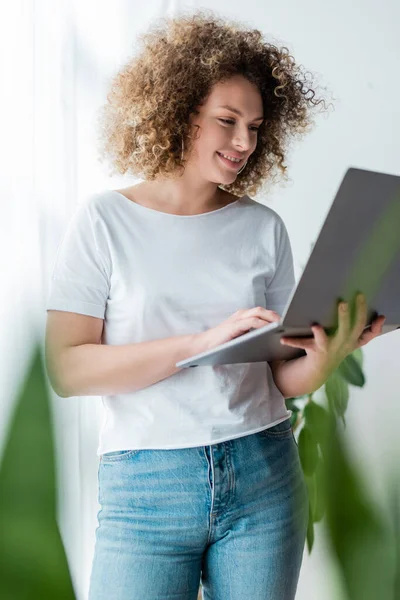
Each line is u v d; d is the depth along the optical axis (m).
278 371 1.32
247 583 1.21
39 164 1.75
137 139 1.27
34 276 1.75
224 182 1.26
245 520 1.21
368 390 1.90
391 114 1.87
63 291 1.22
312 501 1.89
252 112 1.25
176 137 1.25
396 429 1.89
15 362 1.74
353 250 0.99
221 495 1.18
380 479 1.90
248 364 1.26
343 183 0.91
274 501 1.23
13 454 1.74
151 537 1.18
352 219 0.96
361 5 1.85
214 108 1.23
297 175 1.90
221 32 1.28
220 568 1.23
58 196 1.75
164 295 1.22
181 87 1.23
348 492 1.89
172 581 1.19
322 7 1.87
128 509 1.19
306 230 1.92
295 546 1.25
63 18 1.74
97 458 1.79
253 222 1.31
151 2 1.78
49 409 1.75
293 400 1.90
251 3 1.86
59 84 1.74
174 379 1.21
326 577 1.92
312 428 1.89
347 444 1.89
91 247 1.22
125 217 1.24
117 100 1.32
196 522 1.18
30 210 1.75
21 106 1.74
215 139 1.24
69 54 1.75
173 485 1.18
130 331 1.22
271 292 1.34
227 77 1.24
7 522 1.74
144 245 1.23
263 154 1.43
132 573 1.18
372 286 1.08
